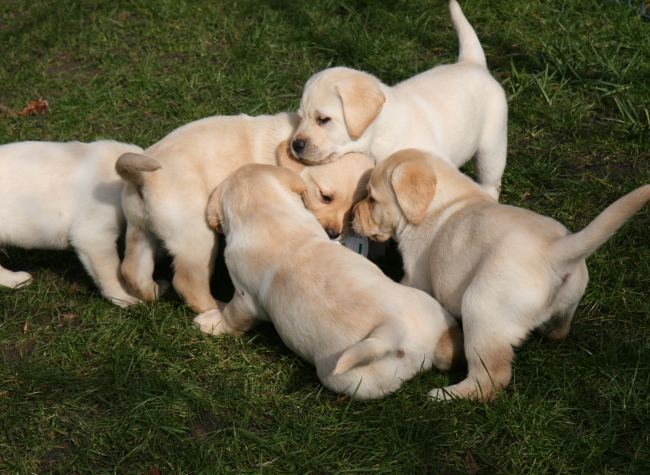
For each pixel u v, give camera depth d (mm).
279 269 2506
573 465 2383
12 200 2668
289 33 3375
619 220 2391
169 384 2520
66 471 2422
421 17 3357
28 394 2516
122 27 3510
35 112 3162
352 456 2412
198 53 3352
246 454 2424
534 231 2443
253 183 2582
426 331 2443
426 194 2564
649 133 2922
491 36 3277
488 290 2426
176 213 2600
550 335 2533
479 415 2434
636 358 2498
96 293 2719
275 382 2525
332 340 2436
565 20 3277
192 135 2660
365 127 2676
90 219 2670
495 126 2832
